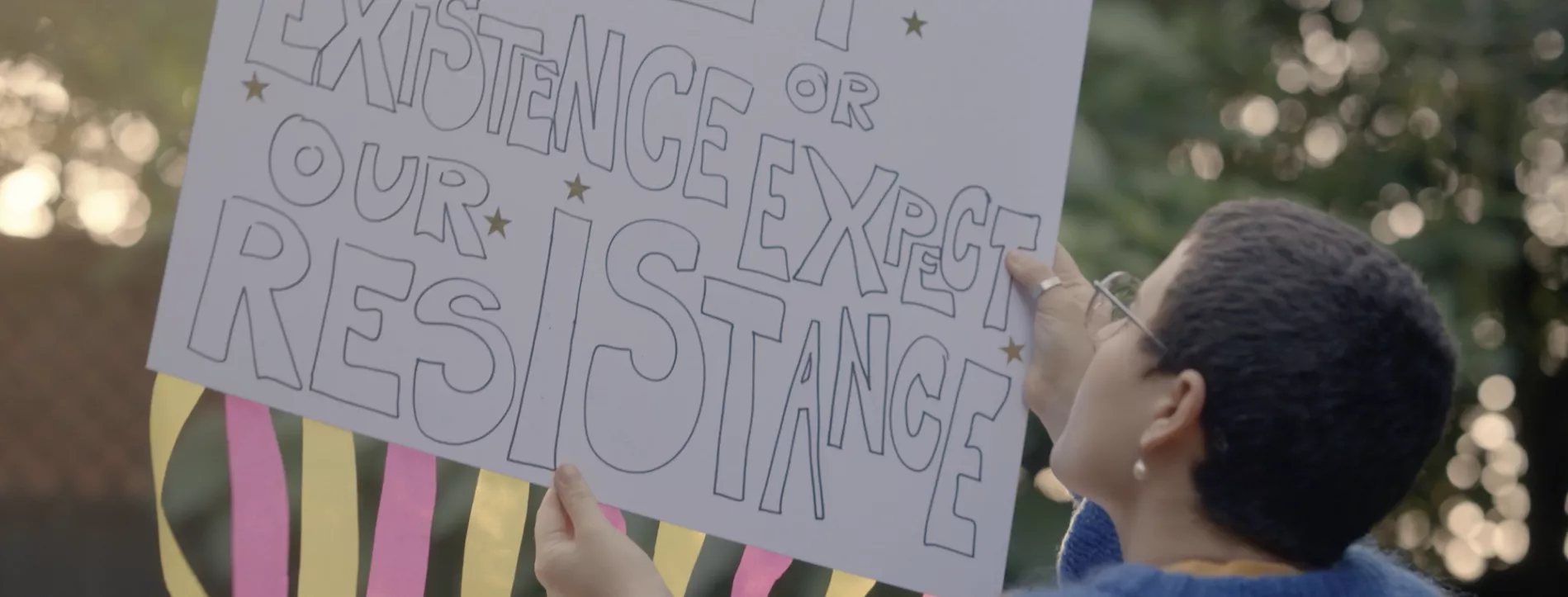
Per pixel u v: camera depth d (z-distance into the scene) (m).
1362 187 3.26
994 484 1.42
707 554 2.07
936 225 1.45
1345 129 3.36
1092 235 2.40
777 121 1.42
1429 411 1.10
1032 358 1.45
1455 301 3.00
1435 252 3.06
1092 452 1.20
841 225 1.42
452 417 1.29
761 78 1.43
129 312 3.81
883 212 1.44
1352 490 1.07
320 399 1.26
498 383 1.30
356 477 1.30
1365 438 1.06
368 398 1.27
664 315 1.36
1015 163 1.48
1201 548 1.12
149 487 3.80
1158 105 2.84
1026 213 1.47
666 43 1.41
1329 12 3.44
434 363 1.29
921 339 1.43
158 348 1.23
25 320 3.71
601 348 1.33
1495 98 3.24
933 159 1.46
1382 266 1.11
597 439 1.32
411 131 1.32
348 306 1.28
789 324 1.39
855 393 1.40
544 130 1.36
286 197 1.27
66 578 3.67
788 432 1.37
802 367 1.39
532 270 1.33
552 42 1.38
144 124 3.48
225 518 2.26
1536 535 3.64
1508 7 3.23
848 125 1.44
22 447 3.69
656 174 1.38
